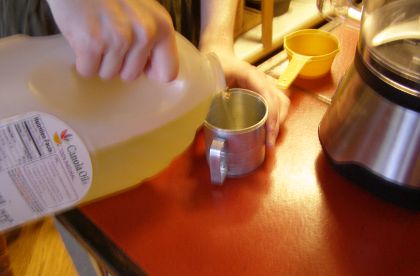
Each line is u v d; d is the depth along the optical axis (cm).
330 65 66
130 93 42
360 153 44
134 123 41
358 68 44
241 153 49
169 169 53
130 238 45
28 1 66
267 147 54
